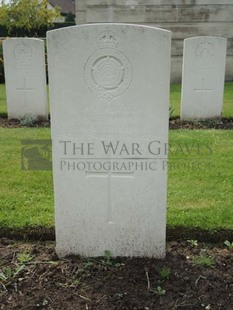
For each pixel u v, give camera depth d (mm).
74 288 2600
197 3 13023
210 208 3633
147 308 2418
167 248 3090
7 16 17484
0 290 2586
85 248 2910
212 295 2529
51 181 4324
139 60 2523
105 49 2514
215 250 3080
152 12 13078
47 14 17859
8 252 3027
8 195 3943
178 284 2623
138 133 2660
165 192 2762
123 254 2912
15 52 7422
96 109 2623
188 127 7172
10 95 7703
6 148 5586
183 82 7434
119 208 2814
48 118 7922
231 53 13617
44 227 3289
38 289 2596
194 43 7184
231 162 4961
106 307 2430
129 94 2590
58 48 2521
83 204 2814
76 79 2572
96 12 13031
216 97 7496
